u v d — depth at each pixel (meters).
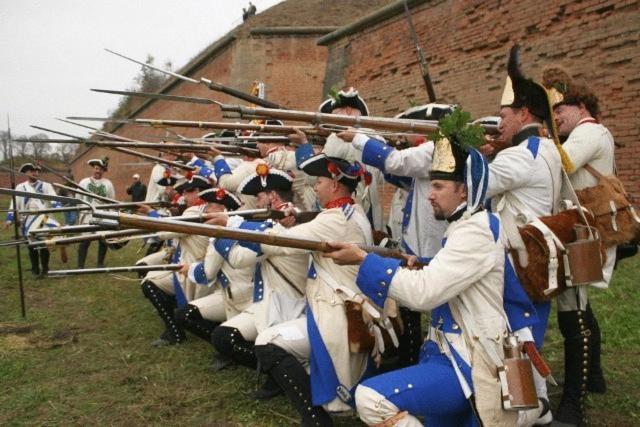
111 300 6.86
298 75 17.52
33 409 3.78
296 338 3.23
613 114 7.39
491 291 2.43
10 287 7.75
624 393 3.61
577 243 2.81
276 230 3.48
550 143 3.06
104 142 4.16
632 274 6.00
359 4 18.55
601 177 3.24
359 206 3.40
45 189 9.23
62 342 5.20
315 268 3.27
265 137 4.06
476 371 2.37
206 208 4.68
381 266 2.50
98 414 3.69
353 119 3.46
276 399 3.78
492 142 3.33
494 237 2.44
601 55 7.53
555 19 8.16
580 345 3.17
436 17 10.48
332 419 3.34
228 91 3.86
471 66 9.72
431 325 2.63
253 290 3.83
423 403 2.41
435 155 2.56
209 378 4.21
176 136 4.94
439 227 3.56
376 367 3.23
